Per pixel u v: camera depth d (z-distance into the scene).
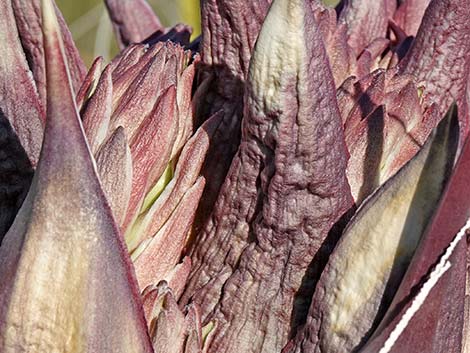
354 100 0.42
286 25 0.34
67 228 0.32
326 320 0.36
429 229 0.32
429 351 0.33
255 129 0.36
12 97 0.39
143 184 0.39
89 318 0.32
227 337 0.39
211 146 0.40
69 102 0.31
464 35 0.47
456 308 0.33
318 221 0.37
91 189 0.32
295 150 0.36
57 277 0.32
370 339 0.34
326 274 0.36
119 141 0.37
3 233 0.39
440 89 0.47
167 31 0.56
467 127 0.48
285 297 0.38
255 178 0.38
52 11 0.31
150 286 0.37
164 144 0.39
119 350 0.32
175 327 0.37
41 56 0.48
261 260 0.38
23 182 0.39
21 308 0.32
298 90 0.35
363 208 0.35
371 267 0.35
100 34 1.12
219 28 0.41
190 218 0.39
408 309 0.32
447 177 0.33
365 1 0.54
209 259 0.40
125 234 0.39
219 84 0.42
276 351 0.39
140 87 0.39
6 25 0.39
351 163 0.40
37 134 0.40
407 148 0.41
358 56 0.50
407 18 0.58
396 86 0.43
